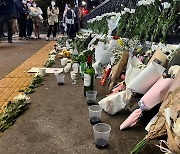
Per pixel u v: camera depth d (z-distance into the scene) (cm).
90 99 205
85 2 1698
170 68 160
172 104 123
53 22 1016
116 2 453
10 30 831
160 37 253
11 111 181
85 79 228
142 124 166
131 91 176
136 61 196
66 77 305
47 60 446
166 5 221
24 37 1066
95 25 597
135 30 280
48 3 1711
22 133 154
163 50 200
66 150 135
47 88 254
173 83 139
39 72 310
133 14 312
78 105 204
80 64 316
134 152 128
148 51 224
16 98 208
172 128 112
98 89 249
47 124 166
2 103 211
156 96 150
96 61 295
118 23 346
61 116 180
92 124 167
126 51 225
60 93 237
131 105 183
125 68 227
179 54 171
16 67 382
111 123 170
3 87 263
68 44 575
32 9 1080
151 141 141
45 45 776
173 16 217
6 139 146
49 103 208
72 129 159
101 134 136
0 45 761
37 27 1125
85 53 316
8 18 807
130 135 152
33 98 221
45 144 141
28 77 310
